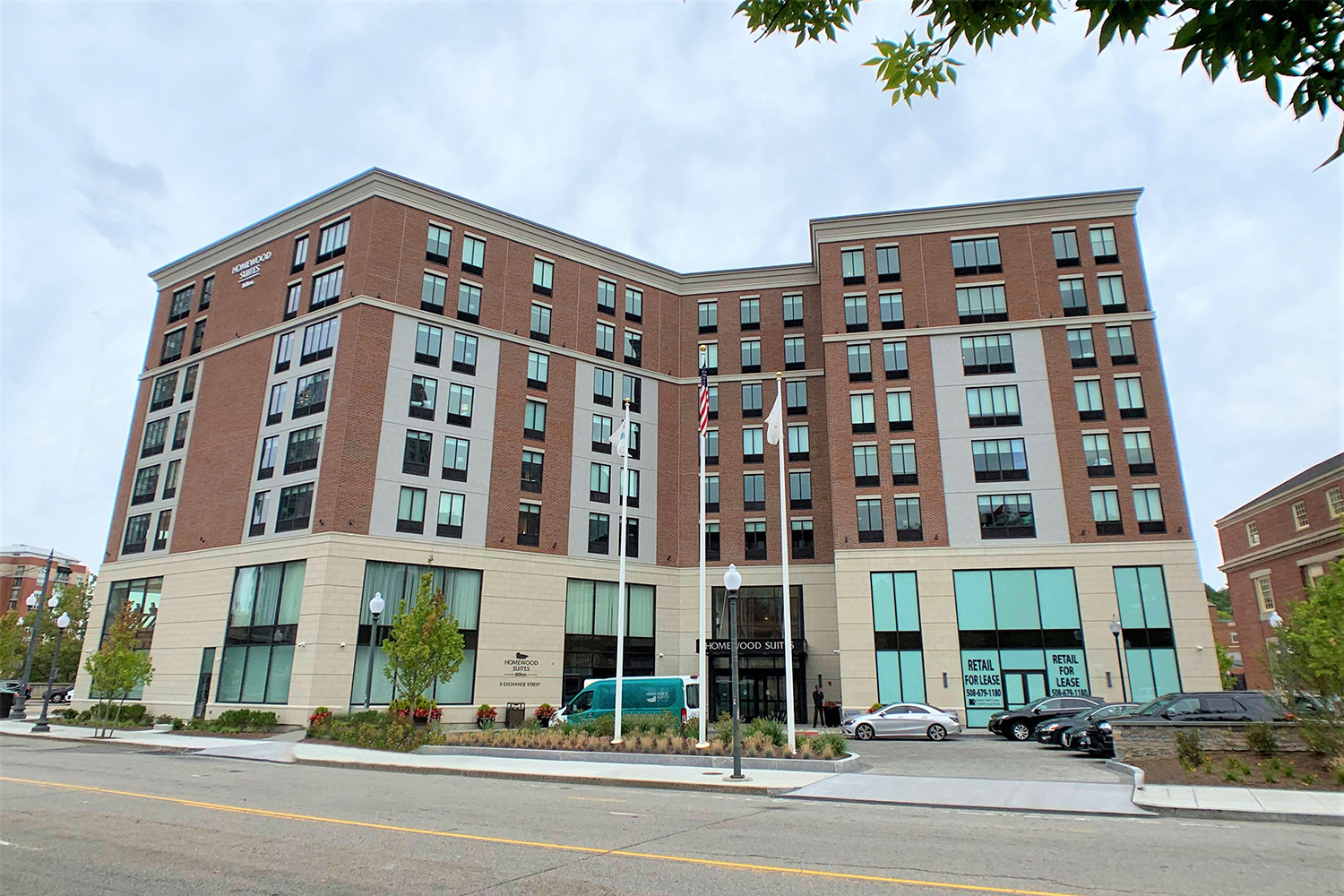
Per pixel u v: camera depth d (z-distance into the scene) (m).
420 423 39.94
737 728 17.25
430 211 42.81
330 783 17.12
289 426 39.97
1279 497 47.88
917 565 40.19
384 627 36.66
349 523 36.62
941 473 41.25
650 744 21.61
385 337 39.72
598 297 48.28
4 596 77.75
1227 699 20.31
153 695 40.34
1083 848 9.96
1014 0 4.27
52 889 7.84
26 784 16.23
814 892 7.66
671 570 46.84
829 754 20.02
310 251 42.94
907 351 43.38
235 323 44.97
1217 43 3.38
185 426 45.28
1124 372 41.03
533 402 44.16
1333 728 16.08
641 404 48.44
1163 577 38.06
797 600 45.12
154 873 8.46
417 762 21.05
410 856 9.30
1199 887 7.92
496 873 8.45
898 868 8.69
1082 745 24.22
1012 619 38.78
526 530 42.19
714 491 47.88
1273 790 14.62
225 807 13.15
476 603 39.81
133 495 46.38
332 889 7.79
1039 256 43.19
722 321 50.97
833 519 41.69
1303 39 3.23
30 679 69.75
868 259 45.06
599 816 12.51
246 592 38.47
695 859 9.15
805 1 4.96
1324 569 43.88
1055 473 40.22
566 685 41.47
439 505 39.62
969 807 13.66
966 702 38.03
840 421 42.97
